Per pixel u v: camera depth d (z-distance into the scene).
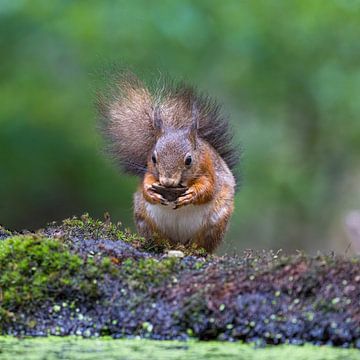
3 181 30.36
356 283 7.77
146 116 11.66
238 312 7.77
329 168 31.34
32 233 9.66
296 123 31.56
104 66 12.31
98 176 30.64
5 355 7.53
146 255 8.99
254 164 31.14
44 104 31.20
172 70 29.47
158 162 10.50
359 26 30.00
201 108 11.95
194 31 29.44
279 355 7.34
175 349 7.60
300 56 30.70
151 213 10.74
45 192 30.66
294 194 31.03
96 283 8.22
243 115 31.94
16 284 8.24
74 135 31.00
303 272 7.91
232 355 7.37
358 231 15.52
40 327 8.09
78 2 30.81
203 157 10.62
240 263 8.54
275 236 31.02
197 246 10.78
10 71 31.69
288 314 7.68
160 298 8.09
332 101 30.28
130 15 29.66
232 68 31.00
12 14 30.88
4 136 30.48
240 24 30.11
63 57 31.83
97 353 7.54
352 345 7.48
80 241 9.09
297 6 30.11
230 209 10.94
